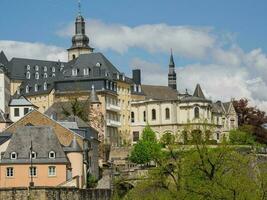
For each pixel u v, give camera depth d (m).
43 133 143.00
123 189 140.62
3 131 156.88
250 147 175.62
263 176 83.94
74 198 120.81
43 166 139.50
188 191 83.19
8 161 139.00
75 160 144.88
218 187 81.62
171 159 87.94
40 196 114.31
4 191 112.81
